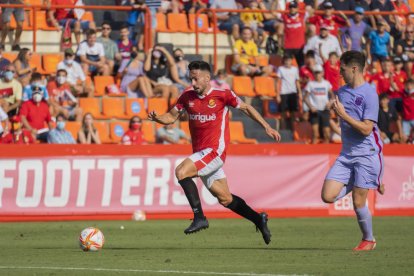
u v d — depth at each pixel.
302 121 64.12
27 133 53.53
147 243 33.84
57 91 58.62
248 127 64.69
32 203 46.78
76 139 57.25
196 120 28.86
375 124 29.09
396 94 66.88
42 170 46.97
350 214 52.06
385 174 52.41
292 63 67.81
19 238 36.50
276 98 66.06
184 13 70.25
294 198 50.75
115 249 30.62
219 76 62.81
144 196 48.38
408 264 24.88
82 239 29.58
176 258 26.86
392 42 72.69
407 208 52.91
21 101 56.38
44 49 65.62
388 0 73.62
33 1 67.19
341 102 29.09
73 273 22.48
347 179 29.36
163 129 58.12
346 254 28.19
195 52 69.56
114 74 63.78
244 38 68.12
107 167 47.84
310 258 26.78
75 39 66.31
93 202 47.62
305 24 68.12
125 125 60.53
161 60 63.00
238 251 29.66
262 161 50.09
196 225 28.11
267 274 22.06
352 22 69.88
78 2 66.69
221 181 29.28
